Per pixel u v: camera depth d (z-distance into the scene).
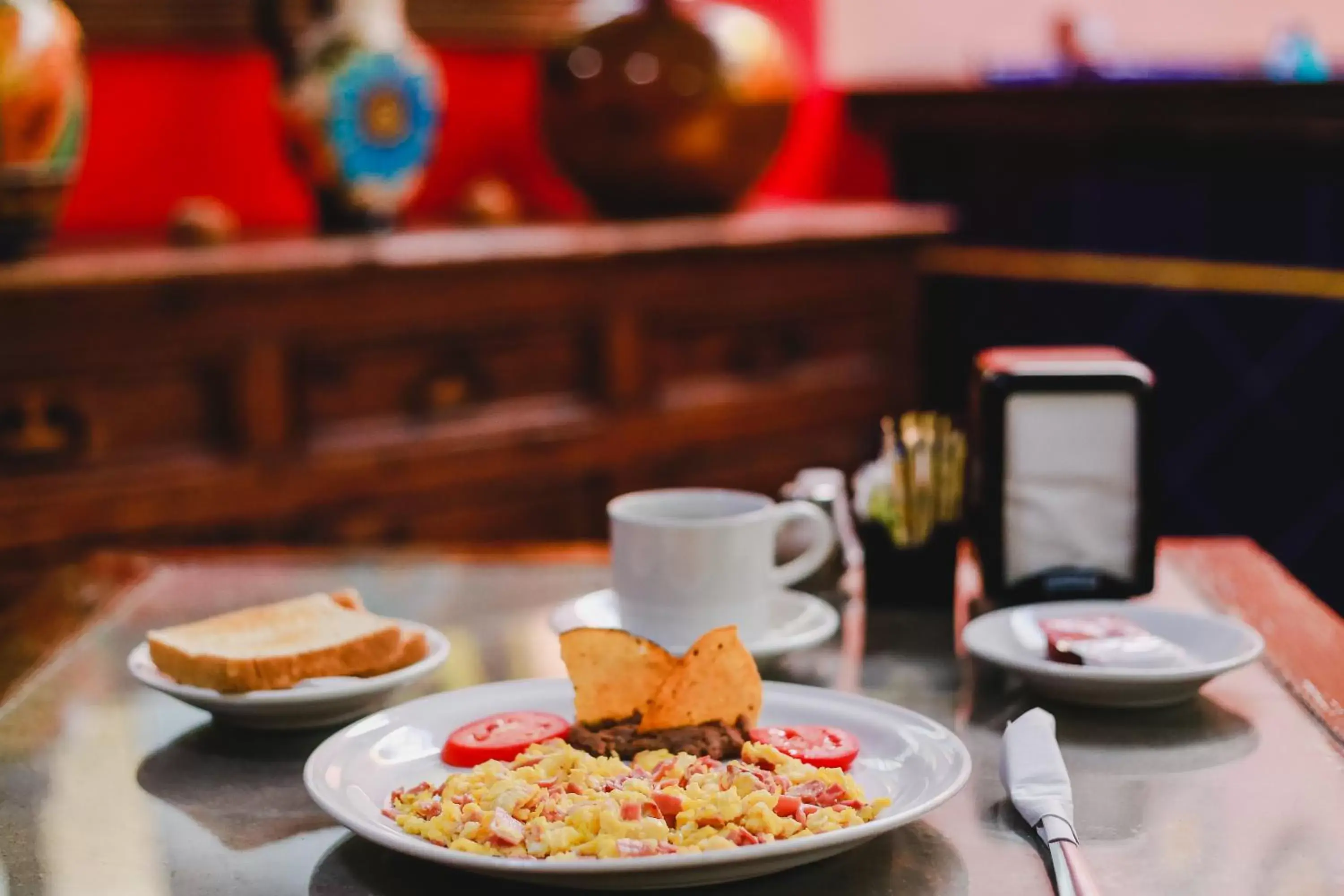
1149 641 0.99
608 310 2.44
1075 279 3.01
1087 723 0.94
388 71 2.28
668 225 2.59
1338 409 2.61
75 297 1.90
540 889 0.71
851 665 1.05
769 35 2.66
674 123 2.55
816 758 0.82
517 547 1.41
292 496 2.12
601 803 0.72
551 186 2.95
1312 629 1.12
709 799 0.73
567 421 2.40
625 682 0.86
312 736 0.94
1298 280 2.65
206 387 2.04
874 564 1.20
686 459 2.58
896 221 2.87
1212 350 2.80
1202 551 1.35
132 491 1.97
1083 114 2.89
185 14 2.40
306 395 2.13
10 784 0.86
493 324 2.30
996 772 0.86
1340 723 0.93
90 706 0.99
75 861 0.76
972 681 1.02
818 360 2.78
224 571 1.32
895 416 2.94
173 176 2.45
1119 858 0.74
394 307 2.20
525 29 2.83
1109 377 1.18
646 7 2.57
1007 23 3.50
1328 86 2.52
